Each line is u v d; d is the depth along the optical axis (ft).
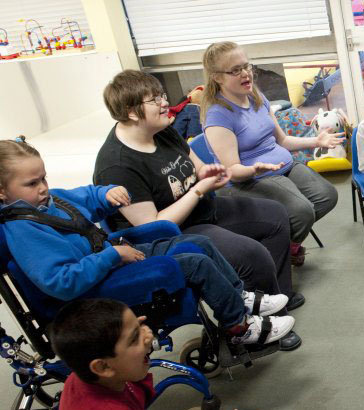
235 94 8.15
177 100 13.84
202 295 5.85
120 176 6.72
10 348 5.69
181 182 7.19
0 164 5.17
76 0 13.12
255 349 6.55
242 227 7.74
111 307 4.40
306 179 8.68
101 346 4.24
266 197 8.30
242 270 7.02
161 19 12.74
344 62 11.53
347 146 11.57
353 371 6.73
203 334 6.68
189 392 6.98
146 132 6.88
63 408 4.53
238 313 5.99
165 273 5.45
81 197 6.37
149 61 13.55
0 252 5.27
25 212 5.27
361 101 11.88
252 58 12.64
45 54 12.77
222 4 12.13
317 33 11.63
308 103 12.59
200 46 12.69
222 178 7.34
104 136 12.76
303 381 6.78
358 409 6.18
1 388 7.82
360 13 10.85
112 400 4.45
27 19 13.80
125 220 7.02
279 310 6.75
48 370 5.84
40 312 5.57
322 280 8.63
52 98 12.83
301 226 8.13
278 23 11.92
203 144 8.55
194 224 7.51
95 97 12.33
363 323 7.50
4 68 12.96
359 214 10.26
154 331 5.85
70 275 5.12
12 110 13.28
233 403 6.68
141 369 4.52
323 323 7.69
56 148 13.19
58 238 5.32
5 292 5.28
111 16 12.32
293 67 12.32
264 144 8.53
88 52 12.34
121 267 5.59
